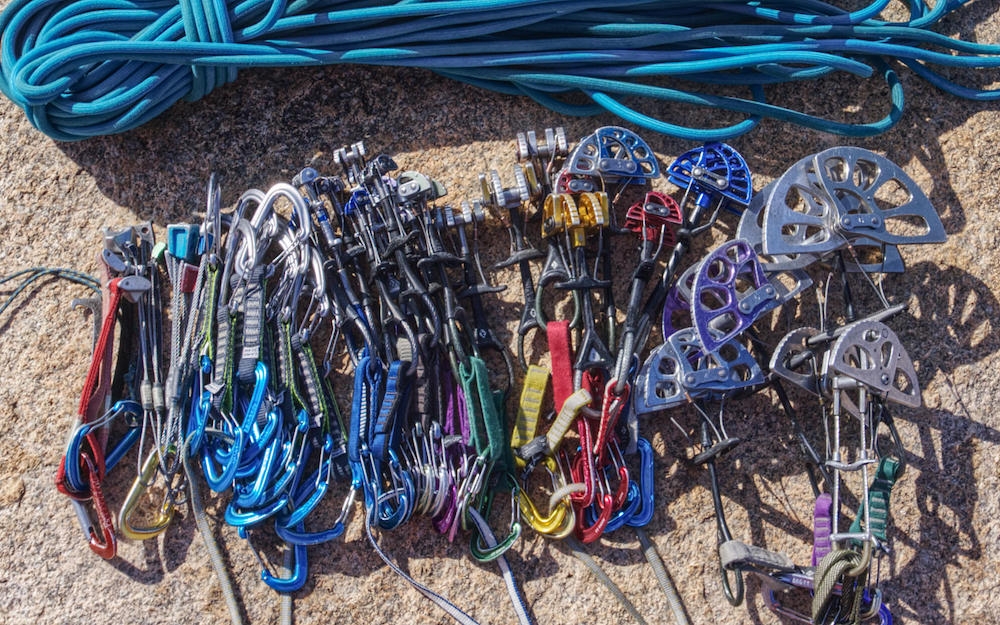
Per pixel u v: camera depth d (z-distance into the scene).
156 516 1.93
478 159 2.14
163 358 2.00
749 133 2.20
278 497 1.87
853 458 2.04
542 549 1.96
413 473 1.88
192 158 2.10
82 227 2.07
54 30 1.95
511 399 2.00
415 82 2.16
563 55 2.05
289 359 1.90
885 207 2.17
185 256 1.96
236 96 2.13
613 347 1.97
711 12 2.15
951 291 2.14
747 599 1.97
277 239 2.01
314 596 1.90
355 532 1.94
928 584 1.99
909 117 2.24
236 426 1.85
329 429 1.93
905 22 2.17
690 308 2.00
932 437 2.06
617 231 2.03
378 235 1.99
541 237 2.09
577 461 1.94
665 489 2.00
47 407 1.98
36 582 1.89
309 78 2.14
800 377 1.95
